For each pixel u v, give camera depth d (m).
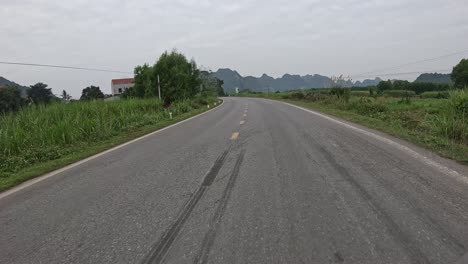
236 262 2.99
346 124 12.58
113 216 4.25
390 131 10.26
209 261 3.04
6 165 8.17
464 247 3.09
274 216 3.97
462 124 9.45
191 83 46.59
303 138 9.59
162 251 3.27
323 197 4.55
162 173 6.30
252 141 9.49
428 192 4.59
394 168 5.91
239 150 8.23
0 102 17.33
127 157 8.23
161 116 20.39
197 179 5.75
